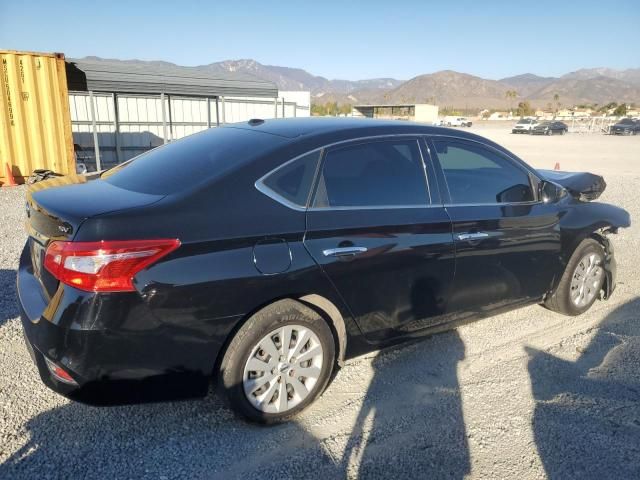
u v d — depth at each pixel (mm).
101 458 2689
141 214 2551
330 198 3072
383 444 2896
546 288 4332
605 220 4605
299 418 3100
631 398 3422
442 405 3289
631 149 28891
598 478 2689
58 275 2482
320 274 2951
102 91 13508
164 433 2912
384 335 3410
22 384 3305
